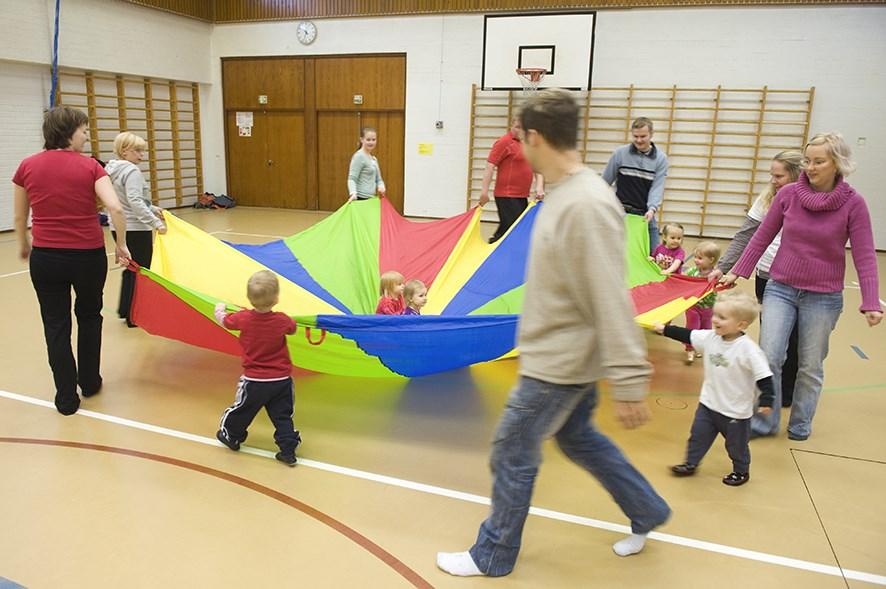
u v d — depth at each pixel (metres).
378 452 2.83
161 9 10.59
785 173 3.18
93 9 9.50
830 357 4.37
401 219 5.03
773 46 9.12
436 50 10.62
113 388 3.45
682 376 3.90
